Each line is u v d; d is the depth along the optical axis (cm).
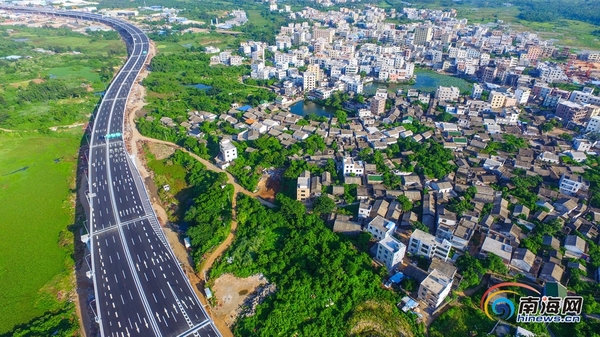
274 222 19925
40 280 17325
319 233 18725
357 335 14175
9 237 19988
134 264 16888
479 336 13762
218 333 13775
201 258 17625
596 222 19338
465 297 15550
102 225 19362
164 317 14388
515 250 17238
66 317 15238
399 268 16838
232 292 16075
